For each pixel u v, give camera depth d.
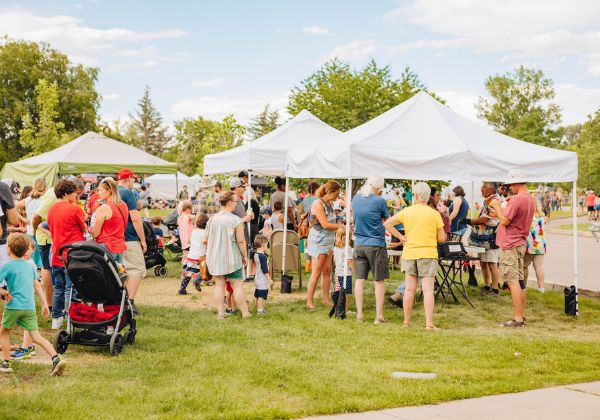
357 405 5.11
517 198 8.68
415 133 9.69
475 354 6.98
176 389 5.49
